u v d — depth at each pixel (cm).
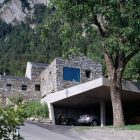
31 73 5097
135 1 2844
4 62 9850
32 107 3919
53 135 2531
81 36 3011
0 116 826
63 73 4375
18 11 15962
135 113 4144
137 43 2888
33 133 2550
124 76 4056
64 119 3888
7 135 830
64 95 3691
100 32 2958
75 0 2884
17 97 944
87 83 3428
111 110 4162
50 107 3919
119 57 3017
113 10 2792
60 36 3052
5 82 4922
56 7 2922
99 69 4603
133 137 2503
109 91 3444
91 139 2456
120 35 2800
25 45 10719
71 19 2933
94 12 2850
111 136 2547
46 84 4716
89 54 6425
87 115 3803
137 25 2773
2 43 11819
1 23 14662
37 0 16262
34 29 12506
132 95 3675
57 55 9094
